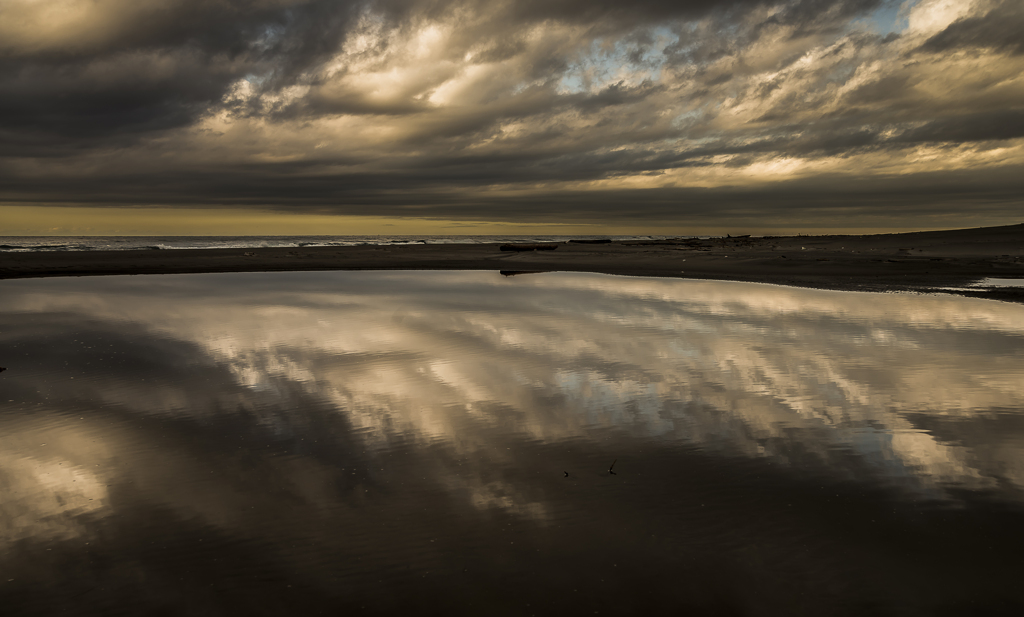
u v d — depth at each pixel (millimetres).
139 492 5699
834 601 3984
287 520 5145
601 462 6375
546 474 6078
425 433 7281
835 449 6715
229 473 6121
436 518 5160
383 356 11461
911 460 6371
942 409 8141
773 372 10219
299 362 10984
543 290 23156
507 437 7148
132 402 8555
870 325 14844
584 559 4520
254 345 12516
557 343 12695
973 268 29891
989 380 9602
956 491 5617
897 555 4527
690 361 11047
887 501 5422
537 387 9305
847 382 9555
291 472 6145
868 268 30781
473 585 4203
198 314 16750
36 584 4246
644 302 19359
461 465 6309
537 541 4781
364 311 17328
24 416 7941
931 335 13508
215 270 32719
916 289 22875
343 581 4266
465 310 17516
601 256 43156
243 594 4117
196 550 4684
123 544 4777
